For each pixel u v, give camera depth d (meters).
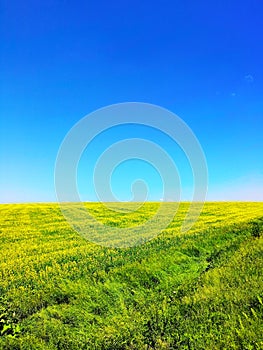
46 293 11.88
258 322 8.44
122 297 11.91
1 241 21.31
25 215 33.19
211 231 22.36
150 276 13.60
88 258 16.50
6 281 13.17
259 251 15.14
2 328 9.55
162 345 8.39
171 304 10.70
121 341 8.88
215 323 8.86
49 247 19.33
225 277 12.20
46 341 9.16
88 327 9.80
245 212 33.31
